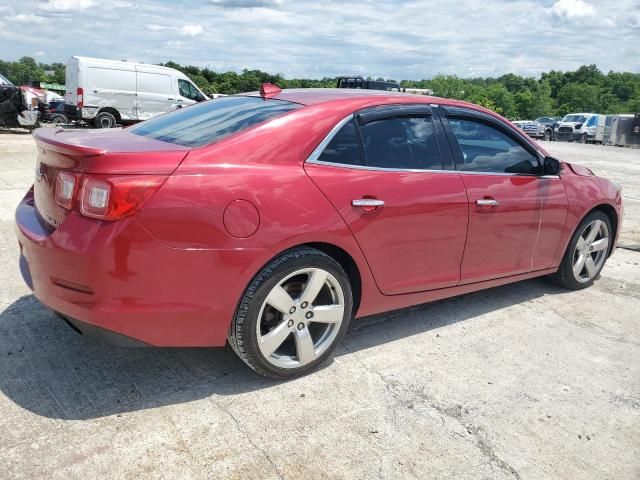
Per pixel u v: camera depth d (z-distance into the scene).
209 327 2.74
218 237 2.63
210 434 2.61
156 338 2.65
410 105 3.55
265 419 2.75
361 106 3.30
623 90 172.25
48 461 2.37
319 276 3.01
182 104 19.80
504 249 3.99
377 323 3.96
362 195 3.10
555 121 41.59
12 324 3.59
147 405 2.80
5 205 6.72
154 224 2.51
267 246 2.75
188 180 2.59
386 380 3.18
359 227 3.09
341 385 3.09
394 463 2.49
